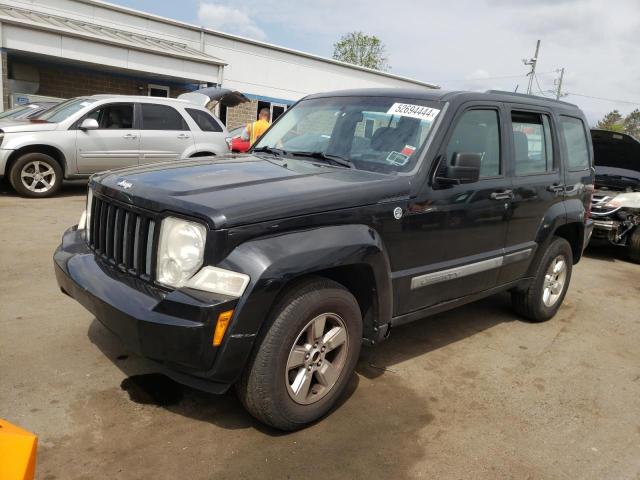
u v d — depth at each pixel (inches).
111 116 379.2
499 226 165.8
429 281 143.9
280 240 107.5
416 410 133.6
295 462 108.8
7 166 351.6
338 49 1897.1
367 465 110.2
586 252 367.6
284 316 109.1
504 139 167.5
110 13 652.7
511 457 117.9
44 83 588.1
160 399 126.1
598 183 353.1
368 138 152.5
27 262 216.5
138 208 112.9
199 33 730.2
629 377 164.9
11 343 146.0
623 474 115.6
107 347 148.0
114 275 116.3
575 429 132.0
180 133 402.3
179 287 104.2
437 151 141.9
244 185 118.7
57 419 114.7
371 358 161.0
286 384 112.4
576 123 211.6
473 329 193.5
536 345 183.6
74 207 338.0
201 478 101.5
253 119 820.0
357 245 117.9
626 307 240.4
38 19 558.9
